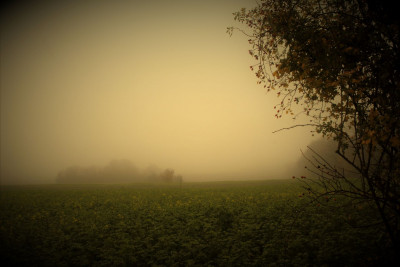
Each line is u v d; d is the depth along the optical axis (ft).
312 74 16.58
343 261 19.51
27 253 25.40
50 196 67.56
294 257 21.38
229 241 25.59
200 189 79.97
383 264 17.21
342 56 14.48
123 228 32.22
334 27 15.28
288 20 16.63
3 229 33.50
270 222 30.68
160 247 25.49
